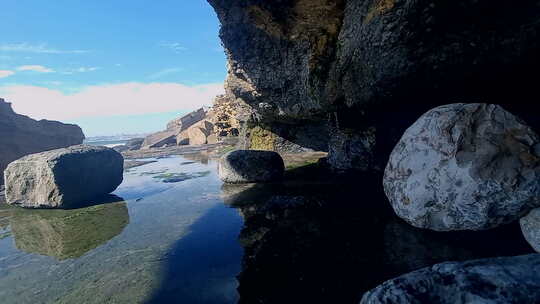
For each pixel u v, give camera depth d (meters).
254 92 8.30
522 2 2.57
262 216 4.55
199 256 3.51
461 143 3.11
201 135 24.39
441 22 2.95
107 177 7.39
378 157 6.41
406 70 3.57
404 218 3.57
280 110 8.07
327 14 4.92
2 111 14.44
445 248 2.90
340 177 6.42
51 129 16.94
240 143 12.53
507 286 1.67
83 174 6.72
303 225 3.95
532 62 2.98
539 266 1.77
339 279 2.64
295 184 6.22
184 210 5.47
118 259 3.67
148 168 12.00
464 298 1.72
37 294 3.04
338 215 4.12
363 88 4.44
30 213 6.21
